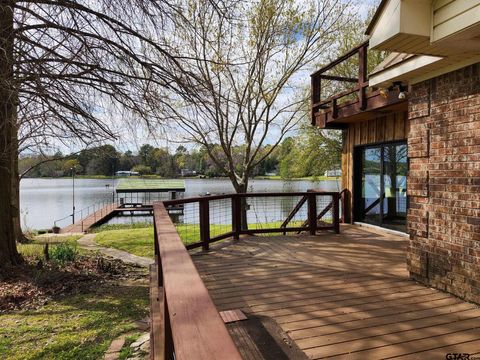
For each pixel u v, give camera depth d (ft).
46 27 20.40
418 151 13.10
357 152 29.76
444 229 12.20
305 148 65.51
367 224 28.12
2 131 21.45
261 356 8.45
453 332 9.53
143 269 26.37
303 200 27.63
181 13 24.44
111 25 22.33
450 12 8.96
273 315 10.84
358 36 52.49
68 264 25.53
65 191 148.97
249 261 17.38
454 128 11.57
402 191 24.38
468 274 11.33
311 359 8.27
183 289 4.03
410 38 9.69
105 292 20.79
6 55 18.45
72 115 21.63
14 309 18.13
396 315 10.66
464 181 11.28
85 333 15.40
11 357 13.35
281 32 39.17
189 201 18.52
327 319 10.47
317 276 14.76
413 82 13.23
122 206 88.28
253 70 39.40
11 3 19.16
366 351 8.63
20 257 24.80
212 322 3.15
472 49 10.07
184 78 24.58
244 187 42.60
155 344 7.79
